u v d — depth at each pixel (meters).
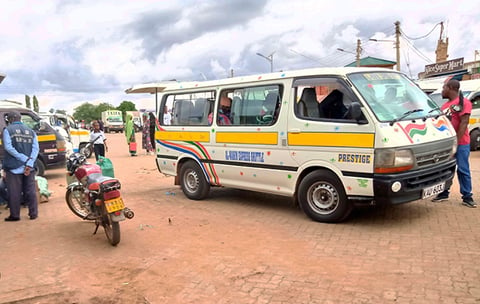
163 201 8.03
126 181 10.72
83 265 4.81
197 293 3.98
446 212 6.08
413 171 5.35
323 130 5.74
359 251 4.80
